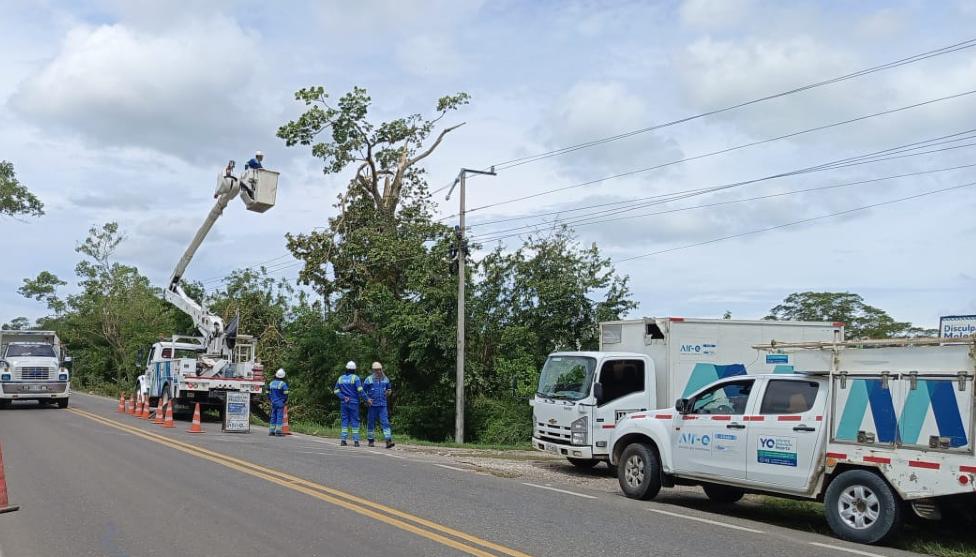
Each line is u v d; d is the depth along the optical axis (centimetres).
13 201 3934
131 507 923
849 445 896
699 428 1066
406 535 796
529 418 2786
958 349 827
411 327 2897
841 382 919
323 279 3525
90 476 1152
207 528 816
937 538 906
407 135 3656
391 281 3422
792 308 3453
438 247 3062
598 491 1216
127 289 5772
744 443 1006
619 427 1191
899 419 858
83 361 5953
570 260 3008
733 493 1157
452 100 3741
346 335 3428
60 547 741
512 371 2852
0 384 2695
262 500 971
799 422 952
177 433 1880
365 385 1862
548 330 2967
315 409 3328
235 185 2280
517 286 3025
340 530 812
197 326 2600
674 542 812
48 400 2941
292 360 3422
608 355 1448
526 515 932
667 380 1466
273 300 3872
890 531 848
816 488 929
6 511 898
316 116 3453
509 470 1434
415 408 3030
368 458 1495
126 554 715
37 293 6581
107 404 3375
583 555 738
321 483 1111
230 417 2045
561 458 1758
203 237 2538
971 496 820
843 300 3366
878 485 860
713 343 1499
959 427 812
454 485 1161
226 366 2453
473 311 2984
